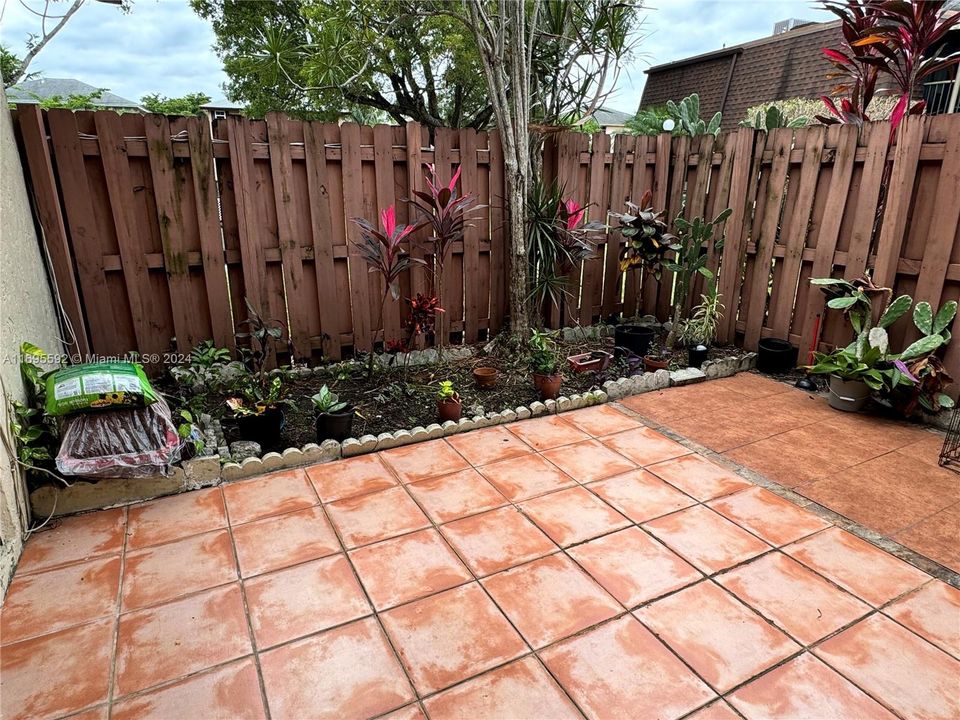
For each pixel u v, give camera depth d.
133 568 2.21
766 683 1.71
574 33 5.02
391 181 4.06
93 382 2.50
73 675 1.73
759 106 9.41
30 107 3.00
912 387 3.47
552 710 1.62
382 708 1.62
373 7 5.05
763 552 2.32
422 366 4.32
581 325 5.14
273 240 3.82
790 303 4.33
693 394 4.04
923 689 1.69
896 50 3.98
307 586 2.12
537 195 4.48
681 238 4.55
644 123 6.89
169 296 3.65
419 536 2.42
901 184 3.52
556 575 2.18
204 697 1.66
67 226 3.28
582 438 3.37
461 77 8.47
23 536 2.33
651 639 1.87
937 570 2.21
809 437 3.36
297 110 7.82
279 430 3.14
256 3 8.69
